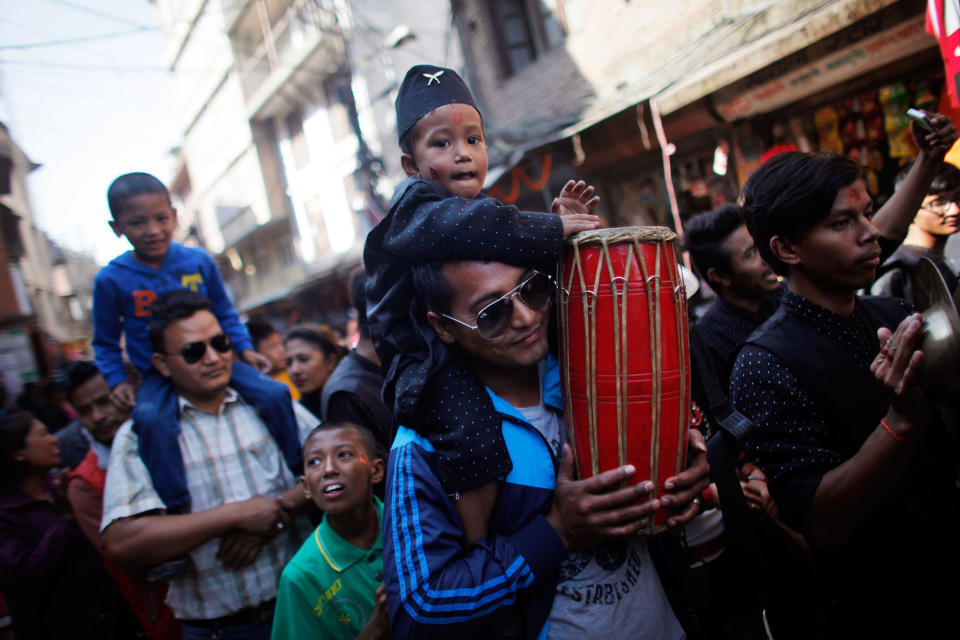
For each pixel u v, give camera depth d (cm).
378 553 187
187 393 218
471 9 822
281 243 2031
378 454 195
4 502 261
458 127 134
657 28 578
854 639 149
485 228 107
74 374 309
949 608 131
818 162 135
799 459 133
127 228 260
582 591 116
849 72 400
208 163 2331
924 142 163
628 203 660
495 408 119
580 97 684
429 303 117
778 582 173
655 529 109
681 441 109
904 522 132
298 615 176
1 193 1155
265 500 204
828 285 141
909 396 113
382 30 1162
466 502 114
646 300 106
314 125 1602
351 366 239
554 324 127
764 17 446
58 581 258
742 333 225
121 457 204
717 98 473
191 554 202
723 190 545
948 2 243
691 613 133
